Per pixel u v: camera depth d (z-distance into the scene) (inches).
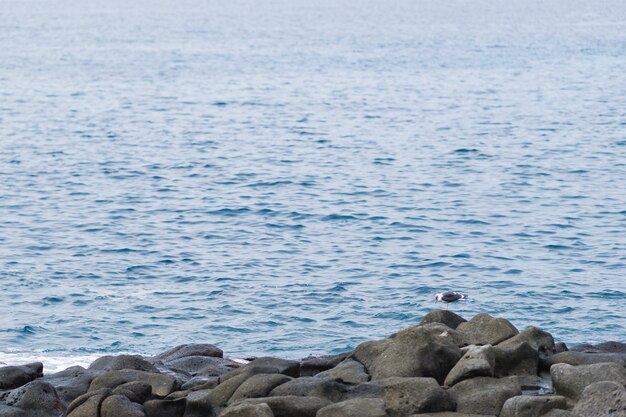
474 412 720.3
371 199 2368.4
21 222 2128.4
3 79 5477.4
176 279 1691.7
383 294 1605.6
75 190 2497.5
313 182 2593.5
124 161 2947.8
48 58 6737.2
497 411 719.1
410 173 2728.8
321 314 1515.7
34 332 1429.6
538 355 796.6
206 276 1706.4
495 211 2228.1
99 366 906.1
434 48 7450.8
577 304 1557.6
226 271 1734.7
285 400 735.7
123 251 1876.2
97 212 2235.5
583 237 1980.8
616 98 4586.6
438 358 783.1
